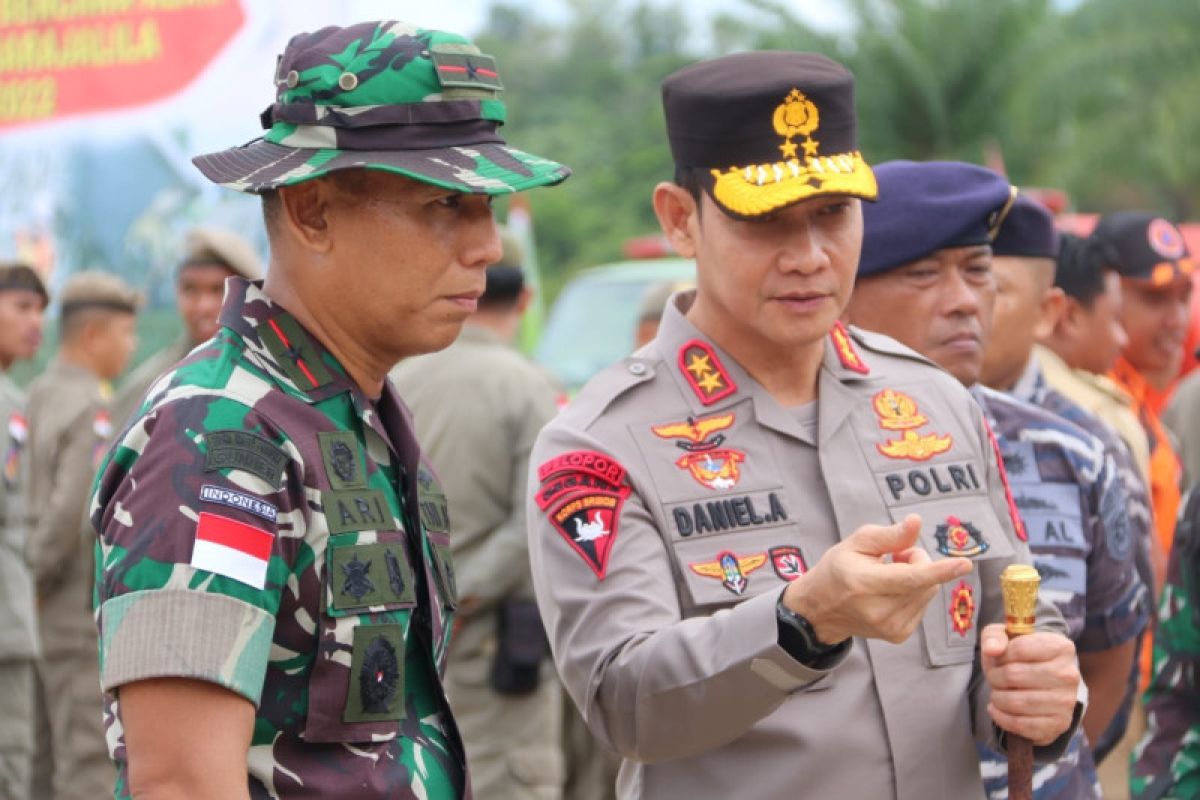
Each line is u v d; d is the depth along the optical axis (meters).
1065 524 3.40
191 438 2.14
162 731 2.04
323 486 2.22
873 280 3.45
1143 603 3.62
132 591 2.07
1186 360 8.71
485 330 5.72
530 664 5.52
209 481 2.11
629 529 2.58
